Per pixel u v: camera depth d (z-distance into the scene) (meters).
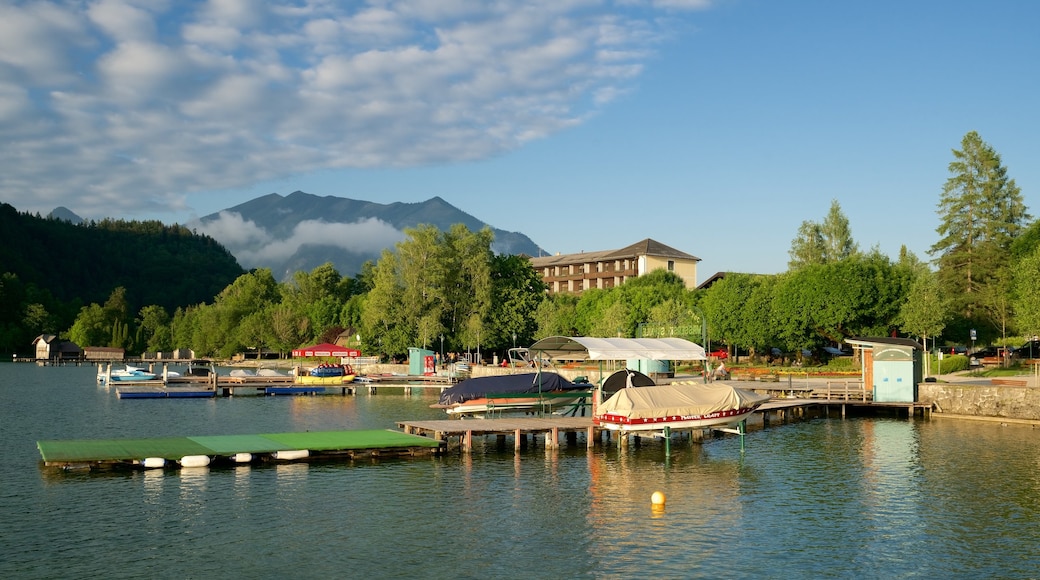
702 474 36.88
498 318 122.44
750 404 42.62
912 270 97.56
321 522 27.94
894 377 59.34
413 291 117.38
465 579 22.31
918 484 34.38
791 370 85.94
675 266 177.00
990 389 55.56
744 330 95.56
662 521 28.36
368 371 120.50
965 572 23.03
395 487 33.53
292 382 91.06
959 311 97.19
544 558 24.14
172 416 62.47
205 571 22.84
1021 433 49.22
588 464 39.28
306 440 41.78
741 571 23.06
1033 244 89.31
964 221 102.00
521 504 30.80
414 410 68.06
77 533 26.31
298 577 22.42
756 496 32.28
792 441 47.00
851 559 24.17
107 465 36.16
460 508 30.08
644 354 50.22
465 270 122.50
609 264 181.75
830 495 32.44
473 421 46.31
